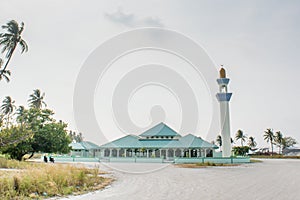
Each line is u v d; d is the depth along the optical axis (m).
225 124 39.41
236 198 9.41
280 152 96.94
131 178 16.59
